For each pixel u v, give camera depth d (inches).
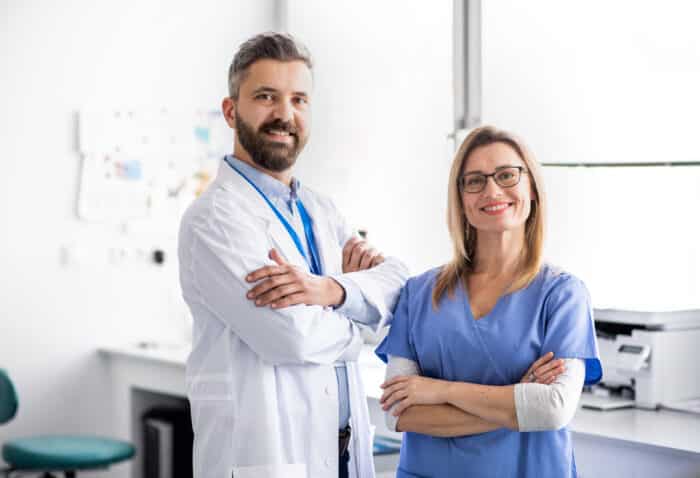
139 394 175.5
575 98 134.4
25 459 150.3
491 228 76.3
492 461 74.4
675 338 110.3
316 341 78.5
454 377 77.2
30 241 170.2
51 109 171.6
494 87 145.9
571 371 72.8
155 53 181.6
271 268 77.9
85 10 174.4
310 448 81.0
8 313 168.4
